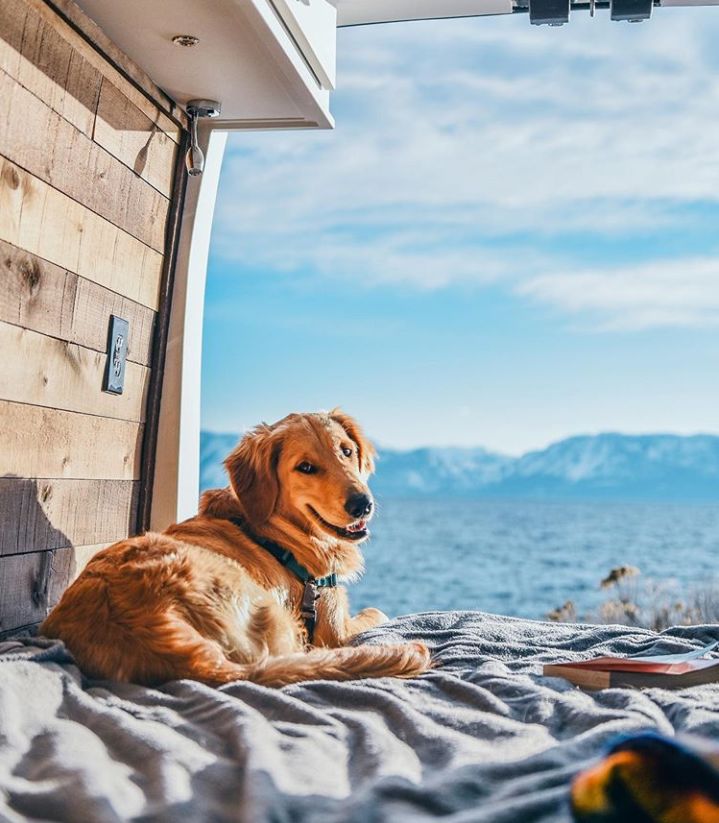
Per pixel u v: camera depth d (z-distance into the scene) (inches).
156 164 116.0
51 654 73.9
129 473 114.7
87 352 102.2
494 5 135.0
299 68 106.0
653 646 104.4
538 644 109.1
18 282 87.6
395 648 84.6
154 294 119.0
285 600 99.3
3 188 84.0
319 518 103.0
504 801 51.8
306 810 50.2
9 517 88.4
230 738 62.0
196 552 86.5
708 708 70.5
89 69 97.3
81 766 53.8
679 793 47.7
